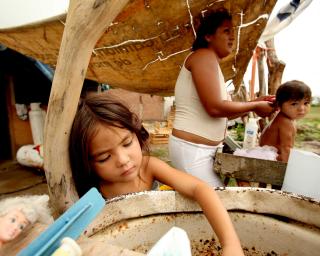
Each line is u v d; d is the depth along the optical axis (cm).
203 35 153
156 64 235
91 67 249
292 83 178
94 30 61
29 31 204
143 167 101
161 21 167
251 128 194
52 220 62
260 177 124
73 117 70
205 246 90
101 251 46
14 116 413
